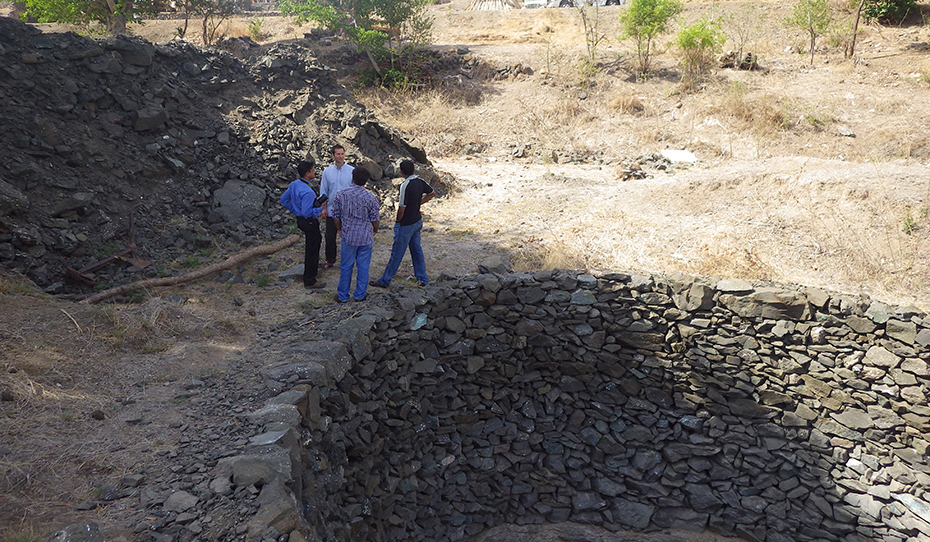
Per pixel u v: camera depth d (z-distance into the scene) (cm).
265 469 385
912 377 746
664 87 1634
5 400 441
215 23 2098
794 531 830
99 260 742
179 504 354
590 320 850
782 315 806
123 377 518
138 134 930
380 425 695
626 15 1692
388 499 713
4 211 692
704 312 835
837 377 795
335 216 689
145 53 998
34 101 839
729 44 1875
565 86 1677
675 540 873
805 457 823
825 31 1720
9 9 2278
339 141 1116
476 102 1670
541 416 890
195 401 489
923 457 747
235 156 995
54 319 583
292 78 1219
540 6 2491
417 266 782
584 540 886
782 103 1453
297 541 337
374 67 1714
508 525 888
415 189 724
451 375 801
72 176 806
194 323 632
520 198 1167
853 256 907
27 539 306
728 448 856
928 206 936
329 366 564
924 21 1762
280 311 689
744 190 1084
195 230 864
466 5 2742
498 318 831
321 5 1700
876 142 1279
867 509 781
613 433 889
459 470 836
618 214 1066
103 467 391
